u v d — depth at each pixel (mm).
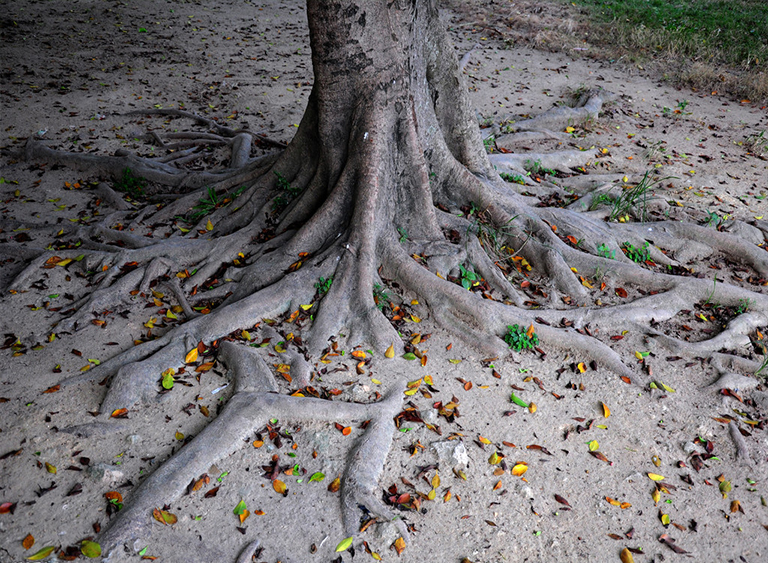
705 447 2037
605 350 2357
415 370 2273
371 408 2039
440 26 2889
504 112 4953
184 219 3178
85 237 2988
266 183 3027
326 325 2389
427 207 2773
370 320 2398
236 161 3803
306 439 1965
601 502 1831
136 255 2766
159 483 1745
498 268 2781
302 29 7121
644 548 1711
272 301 2439
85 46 6094
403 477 1863
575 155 4062
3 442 1896
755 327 2588
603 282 2795
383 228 2631
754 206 3566
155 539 1648
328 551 1644
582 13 7578
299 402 2023
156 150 4164
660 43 6508
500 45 6676
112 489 1783
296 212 2867
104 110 4711
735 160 4195
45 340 2359
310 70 5863
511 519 1763
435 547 1674
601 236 2998
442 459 1915
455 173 2990
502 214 2936
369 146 2574
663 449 2020
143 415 2039
